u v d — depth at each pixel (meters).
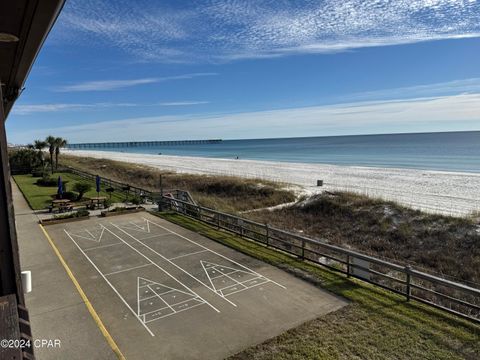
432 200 25.02
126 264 12.13
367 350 7.05
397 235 18.22
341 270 11.34
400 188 30.69
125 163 62.97
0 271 2.95
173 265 12.00
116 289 10.17
